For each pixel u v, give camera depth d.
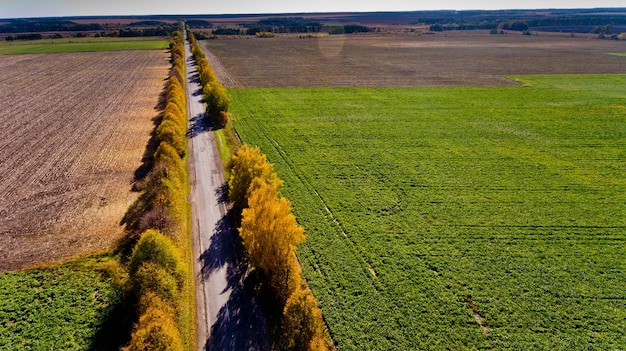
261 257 25.41
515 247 31.81
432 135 58.41
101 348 22.05
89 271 27.62
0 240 30.91
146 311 21.34
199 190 40.94
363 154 50.81
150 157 48.25
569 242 32.47
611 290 27.23
